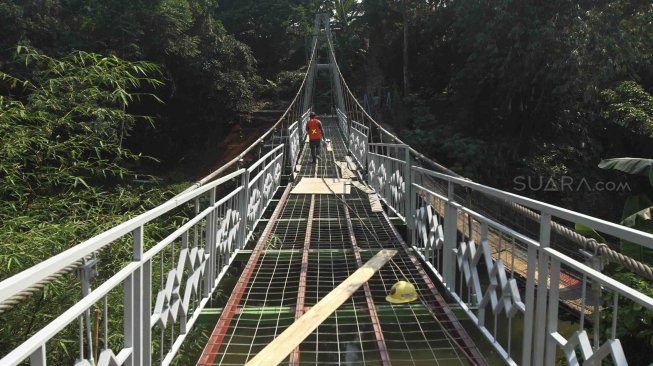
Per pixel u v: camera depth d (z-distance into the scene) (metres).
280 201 7.10
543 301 1.91
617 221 12.21
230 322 3.08
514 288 2.24
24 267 2.92
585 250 1.79
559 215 1.76
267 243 4.96
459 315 3.10
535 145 13.59
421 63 21.39
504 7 12.91
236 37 26.80
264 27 26.27
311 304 3.46
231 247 4.09
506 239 3.14
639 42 12.02
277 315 3.23
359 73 25.67
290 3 27.61
